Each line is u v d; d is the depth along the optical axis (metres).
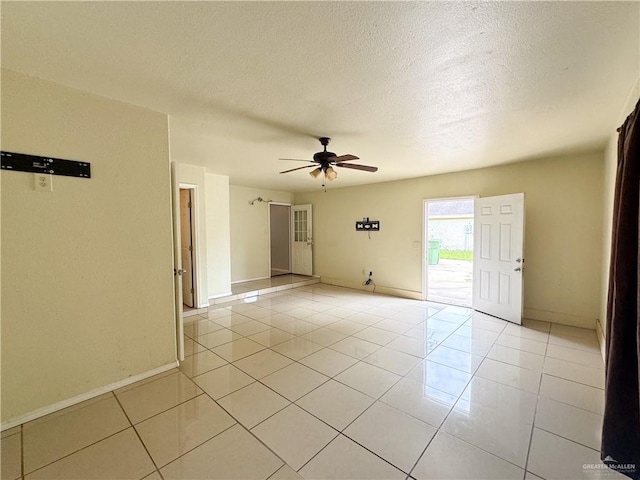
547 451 1.67
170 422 1.92
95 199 2.19
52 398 2.02
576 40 1.51
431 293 6.04
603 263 3.38
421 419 1.95
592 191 3.63
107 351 2.27
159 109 2.42
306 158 3.99
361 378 2.50
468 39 1.51
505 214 4.03
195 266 4.70
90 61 1.73
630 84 1.96
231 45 1.57
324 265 7.02
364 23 1.39
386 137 3.06
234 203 6.45
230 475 1.51
